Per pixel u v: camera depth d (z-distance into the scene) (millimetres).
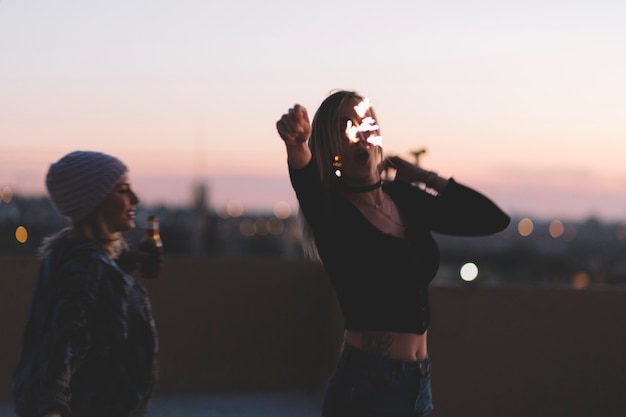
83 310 2439
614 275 94812
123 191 2666
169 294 7395
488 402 6000
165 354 7344
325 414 2750
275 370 7480
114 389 2521
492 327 6020
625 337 6020
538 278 96250
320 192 2645
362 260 2688
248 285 7496
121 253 3109
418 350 2770
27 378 2447
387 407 2680
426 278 2799
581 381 6023
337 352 7023
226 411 6578
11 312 7086
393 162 3186
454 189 3119
